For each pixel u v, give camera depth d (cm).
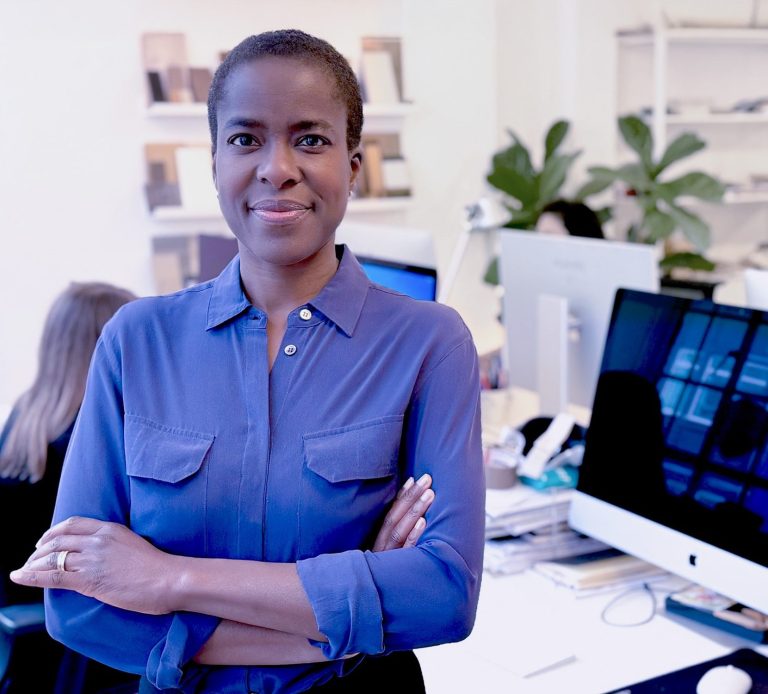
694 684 147
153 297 115
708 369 167
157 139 454
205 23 455
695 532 163
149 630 107
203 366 110
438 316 113
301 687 108
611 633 165
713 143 536
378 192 488
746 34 502
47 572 108
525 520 190
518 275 272
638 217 527
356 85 109
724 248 546
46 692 208
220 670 109
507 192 450
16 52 429
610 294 242
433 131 507
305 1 471
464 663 156
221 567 104
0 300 442
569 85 518
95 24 438
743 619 162
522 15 516
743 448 158
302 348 109
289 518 105
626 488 175
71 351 219
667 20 503
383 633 104
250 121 101
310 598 102
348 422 107
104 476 112
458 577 106
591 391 254
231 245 299
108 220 452
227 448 106
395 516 110
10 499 213
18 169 437
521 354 280
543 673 153
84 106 441
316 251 108
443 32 501
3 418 285
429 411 111
